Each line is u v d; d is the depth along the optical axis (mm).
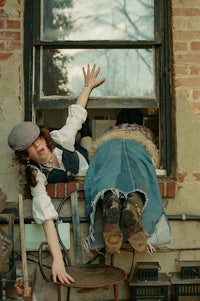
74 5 4188
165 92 4145
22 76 4059
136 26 4188
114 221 3441
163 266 4004
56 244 3506
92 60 4211
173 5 3994
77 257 3916
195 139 3996
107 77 4211
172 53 4047
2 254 3121
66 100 4168
